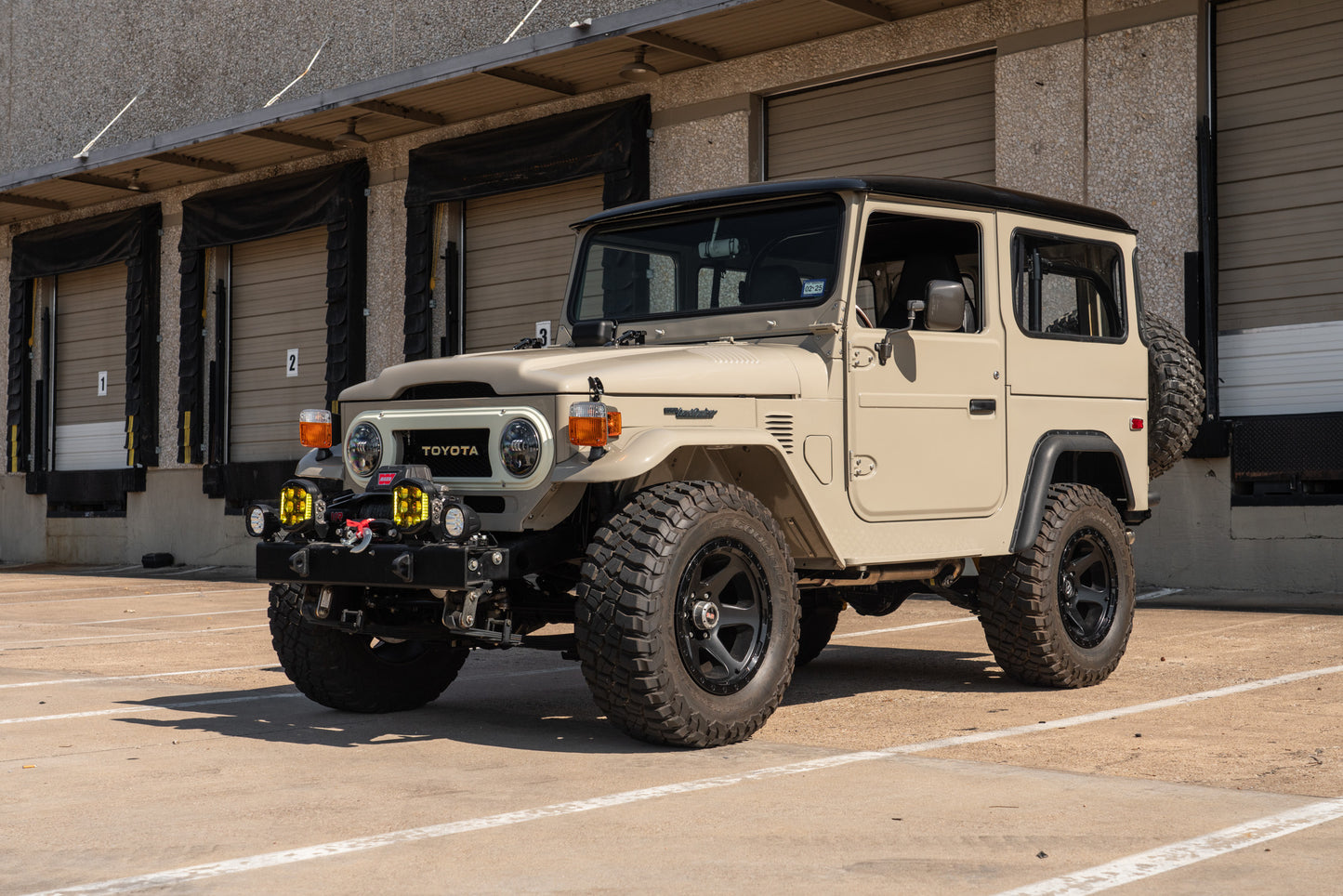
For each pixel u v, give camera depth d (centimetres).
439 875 322
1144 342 678
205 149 1650
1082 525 614
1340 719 512
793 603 502
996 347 591
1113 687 614
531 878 317
